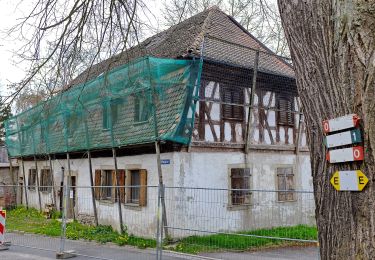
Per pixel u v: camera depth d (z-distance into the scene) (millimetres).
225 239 9438
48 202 19297
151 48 15742
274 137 14266
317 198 2590
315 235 9477
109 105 13406
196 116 12250
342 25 2379
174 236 11055
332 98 2443
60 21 5738
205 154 12344
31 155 20062
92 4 5855
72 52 6027
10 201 21859
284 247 9258
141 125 12266
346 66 2350
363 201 2236
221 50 13320
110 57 6340
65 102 14328
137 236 12484
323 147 2527
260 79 13977
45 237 12617
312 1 2631
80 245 11156
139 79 11633
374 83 2229
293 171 14727
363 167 2246
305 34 2662
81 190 15641
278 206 13672
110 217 13969
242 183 13133
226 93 13086
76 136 15609
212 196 12211
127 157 13625
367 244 2201
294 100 15070
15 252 9953
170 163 11773
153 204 12141
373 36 2273
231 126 13094
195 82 11727
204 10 15742
